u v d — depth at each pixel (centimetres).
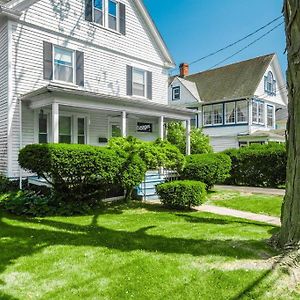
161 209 909
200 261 436
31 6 1134
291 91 446
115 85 1425
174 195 894
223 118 2548
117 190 1084
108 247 511
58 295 354
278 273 388
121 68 1452
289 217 446
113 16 1422
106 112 1378
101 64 1370
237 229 642
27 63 1126
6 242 539
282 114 3391
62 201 860
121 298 349
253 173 1552
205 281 381
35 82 1145
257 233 600
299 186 434
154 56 1611
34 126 1160
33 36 1143
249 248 473
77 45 1278
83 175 830
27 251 493
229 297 348
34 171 833
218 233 599
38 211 788
